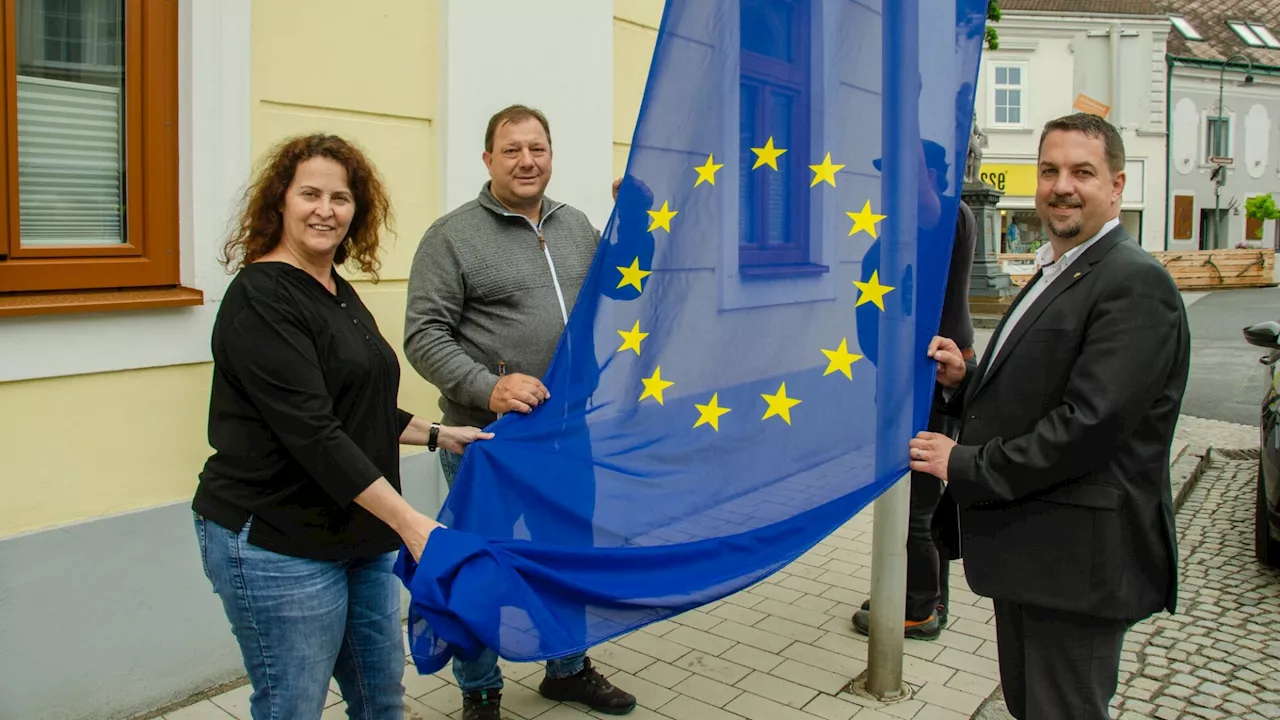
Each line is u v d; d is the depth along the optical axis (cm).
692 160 281
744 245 273
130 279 331
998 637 254
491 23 443
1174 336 217
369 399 228
